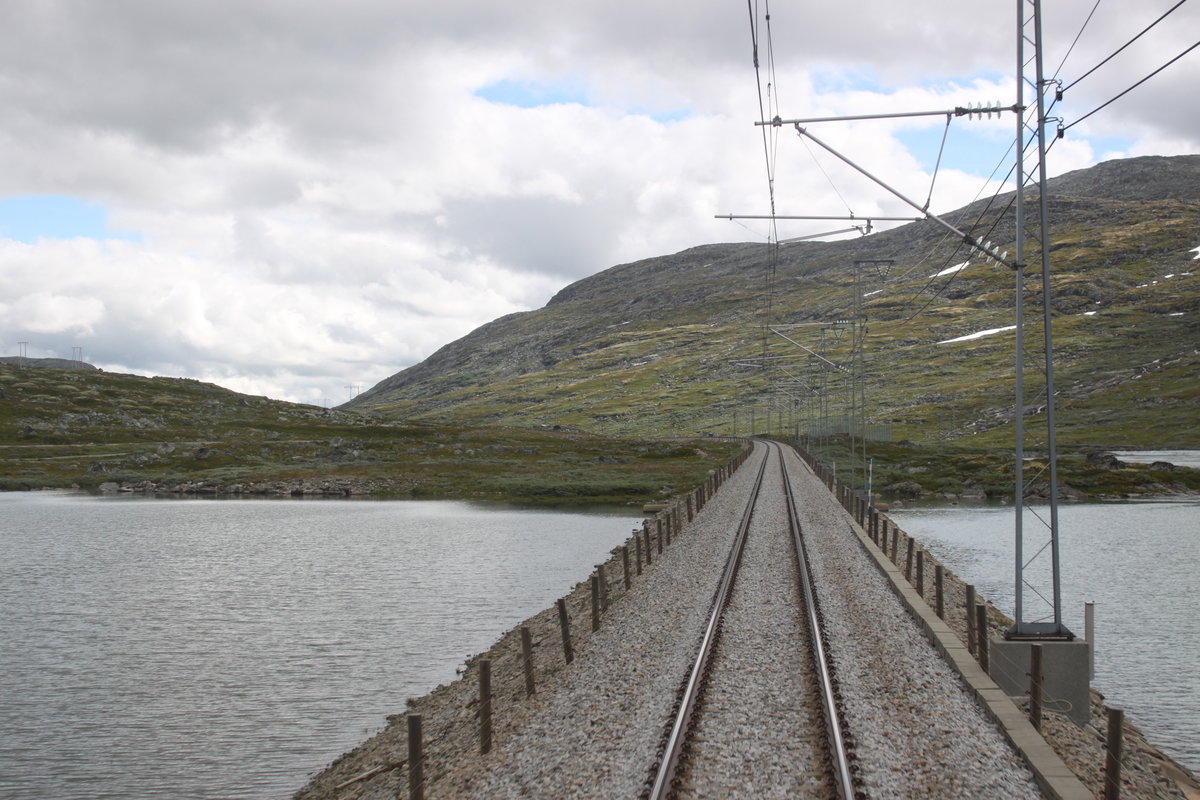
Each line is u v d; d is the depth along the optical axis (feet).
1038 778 43.19
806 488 239.30
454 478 379.55
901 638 72.84
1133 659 99.66
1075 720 60.70
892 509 271.69
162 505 308.60
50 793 65.77
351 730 78.59
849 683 57.88
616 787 42.04
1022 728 49.65
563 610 73.10
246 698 87.71
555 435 574.97
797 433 553.23
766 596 89.15
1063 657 60.75
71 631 116.88
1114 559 171.63
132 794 65.57
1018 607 62.75
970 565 164.96
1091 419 617.62
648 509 259.19
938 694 57.11
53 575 160.76
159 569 166.81
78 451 471.21
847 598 89.92
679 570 111.55
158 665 99.86
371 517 263.29
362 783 62.28
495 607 129.59
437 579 153.79
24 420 552.41
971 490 321.52
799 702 53.36
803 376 647.56
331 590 144.56
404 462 440.45
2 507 302.25
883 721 50.49
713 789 40.78
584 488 339.36
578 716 55.01
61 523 249.75
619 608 92.73
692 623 78.74
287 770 69.72
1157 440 547.49
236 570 165.07
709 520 167.43
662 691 57.26
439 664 99.09
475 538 210.59
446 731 67.31
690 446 515.91
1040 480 322.34
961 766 44.47
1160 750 71.41
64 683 93.20
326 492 356.59
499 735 56.65
